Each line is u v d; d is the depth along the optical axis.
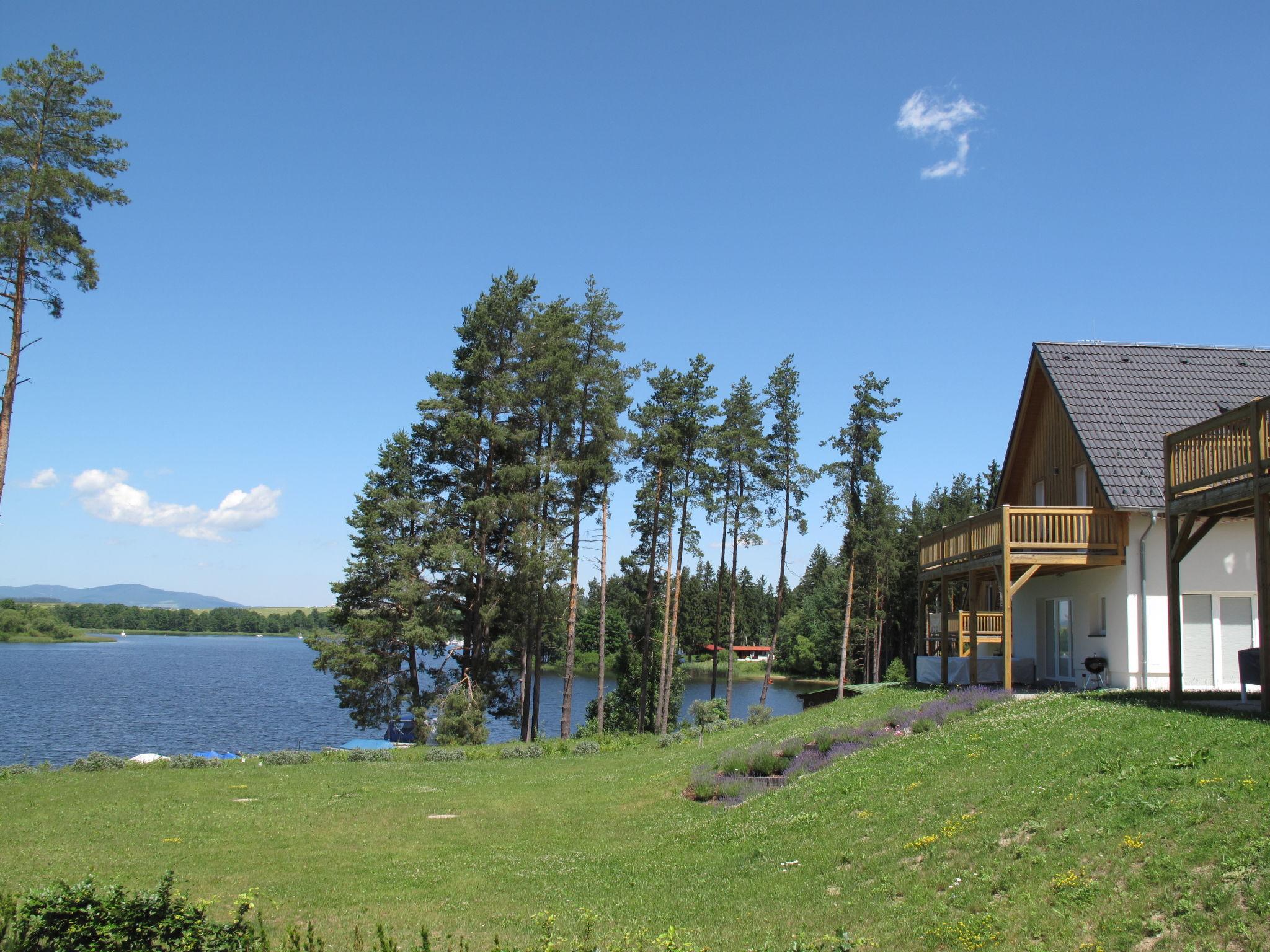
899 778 13.44
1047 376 24.44
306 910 11.18
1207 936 6.63
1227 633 20.58
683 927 9.44
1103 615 21.94
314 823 17.17
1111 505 20.44
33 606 197.75
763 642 108.31
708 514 40.41
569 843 15.30
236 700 65.19
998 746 13.48
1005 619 20.62
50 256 22.69
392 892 12.17
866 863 10.27
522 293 37.12
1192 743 10.78
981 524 22.55
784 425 41.34
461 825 17.05
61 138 23.28
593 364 35.91
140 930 7.00
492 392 35.12
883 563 56.81
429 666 40.94
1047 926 7.46
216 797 19.77
